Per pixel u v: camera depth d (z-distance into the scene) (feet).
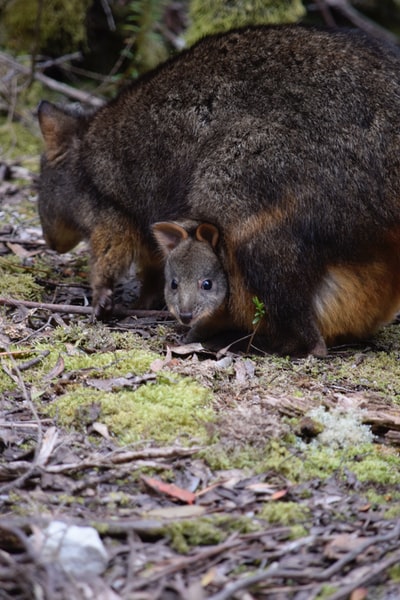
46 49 68.95
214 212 35.01
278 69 35.24
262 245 33.88
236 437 27.25
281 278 33.83
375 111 33.68
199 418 28.43
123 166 39.32
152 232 38.47
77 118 42.16
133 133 39.06
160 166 38.14
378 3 79.05
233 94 35.73
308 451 27.12
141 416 28.40
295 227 33.53
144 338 36.35
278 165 33.71
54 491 24.57
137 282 45.52
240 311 35.50
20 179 56.70
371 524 23.50
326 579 20.99
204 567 21.44
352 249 33.76
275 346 35.24
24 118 65.26
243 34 37.01
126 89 41.01
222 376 32.09
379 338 37.88
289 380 32.19
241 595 20.21
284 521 23.45
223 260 35.65
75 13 67.87
